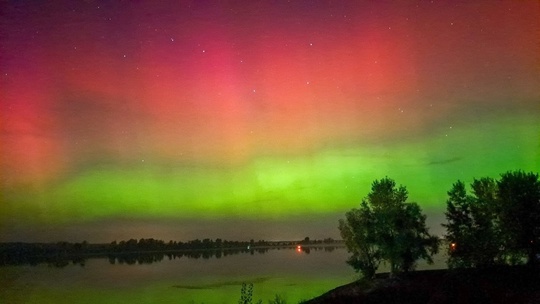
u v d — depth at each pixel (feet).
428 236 43.78
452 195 43.11
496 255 41.73
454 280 38.91
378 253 44.24
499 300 33.45
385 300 36.99
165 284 77.97
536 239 39.70
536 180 40.65
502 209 40.75
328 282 59.21
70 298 68.85
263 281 69.51
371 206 45.16
